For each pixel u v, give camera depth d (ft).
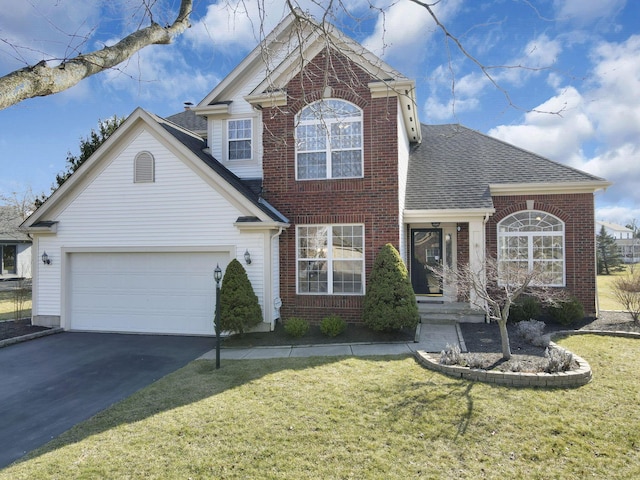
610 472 13.25
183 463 13.99
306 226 37.24
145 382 23.53
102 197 37.29
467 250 42.14
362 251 36.22
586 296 39.45
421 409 17.72
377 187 35.50
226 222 34.94
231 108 41.73
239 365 25.25
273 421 16.94
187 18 15.51
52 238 38.45
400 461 13.93
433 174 44.88
